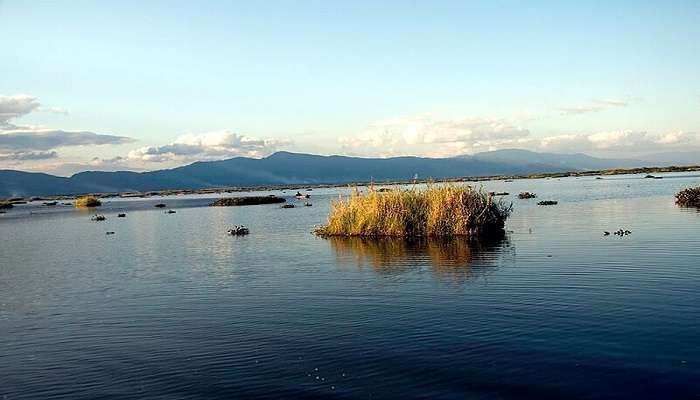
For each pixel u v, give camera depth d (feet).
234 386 36.76
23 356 45.29
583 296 53.93
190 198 458.50
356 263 79.56
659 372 35.29
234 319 52.70
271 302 58.54
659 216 122.93
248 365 40.40
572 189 274.57
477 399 32.89
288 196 388.37
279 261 85.46
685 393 32.45
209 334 48.44
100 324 53.67
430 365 38.27
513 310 50.19
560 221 122.11
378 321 49.16
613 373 35.47
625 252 76.69
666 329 43.16
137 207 306.55
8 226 196.75
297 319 51.39
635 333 42.55
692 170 596.29
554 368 36.65
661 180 344.49
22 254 110.32
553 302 52.19
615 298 52.70
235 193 565.12
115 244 121.08
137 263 90.89
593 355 38.52
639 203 163.02
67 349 46.52
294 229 136.36
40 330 52.65
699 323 44.32
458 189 110.11
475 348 41.01
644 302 50.93
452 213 106.01
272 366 39.88
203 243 114.93
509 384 34.63
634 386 33.60
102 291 69.15
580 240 90.58
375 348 42.27
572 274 63.93
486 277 64.75
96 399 35.96
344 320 50.14
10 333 52.01
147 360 42.73
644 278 60.39
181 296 63.87
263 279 71.36
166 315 55.67
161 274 79.15
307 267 78.59
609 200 182.09
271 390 35.78
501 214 110.32
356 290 61.87
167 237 131.44
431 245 94.02
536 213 144.56
